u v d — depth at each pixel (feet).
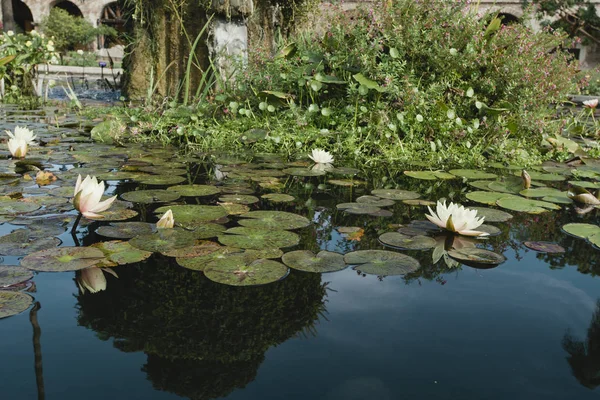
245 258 5.17
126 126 15.46
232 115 14.98
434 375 3.14
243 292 4.42
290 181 9.41
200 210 6.95
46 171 9.14
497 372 3.20
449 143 13.29
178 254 5.24
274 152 12.99
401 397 2.89
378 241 5.98
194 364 3.21
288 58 16.06
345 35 15.23
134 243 5.52
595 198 8.21
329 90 15.19
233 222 6.50
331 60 14.71
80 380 2.99
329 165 11.30
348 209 7.38
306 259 5.21
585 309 4.22
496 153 12.81
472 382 3.07
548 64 14.35
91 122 17.11
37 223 6.11
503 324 3.90
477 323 3.90
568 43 15.12
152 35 21.67
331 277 4.82
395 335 3.67
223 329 3.72
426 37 14.26
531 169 11.68
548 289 4.65
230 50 18.24
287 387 2.96
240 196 7.95
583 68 64.28
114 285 4.48
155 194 7.79
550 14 54.24
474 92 14.24
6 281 4.42
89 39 73.51
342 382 3.04
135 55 22.76
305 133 13.53
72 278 4.61
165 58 21.57
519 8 61.21
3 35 26.18
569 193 8.57
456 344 3.56
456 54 13.74
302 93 15.43
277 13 21.09
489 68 14.02
